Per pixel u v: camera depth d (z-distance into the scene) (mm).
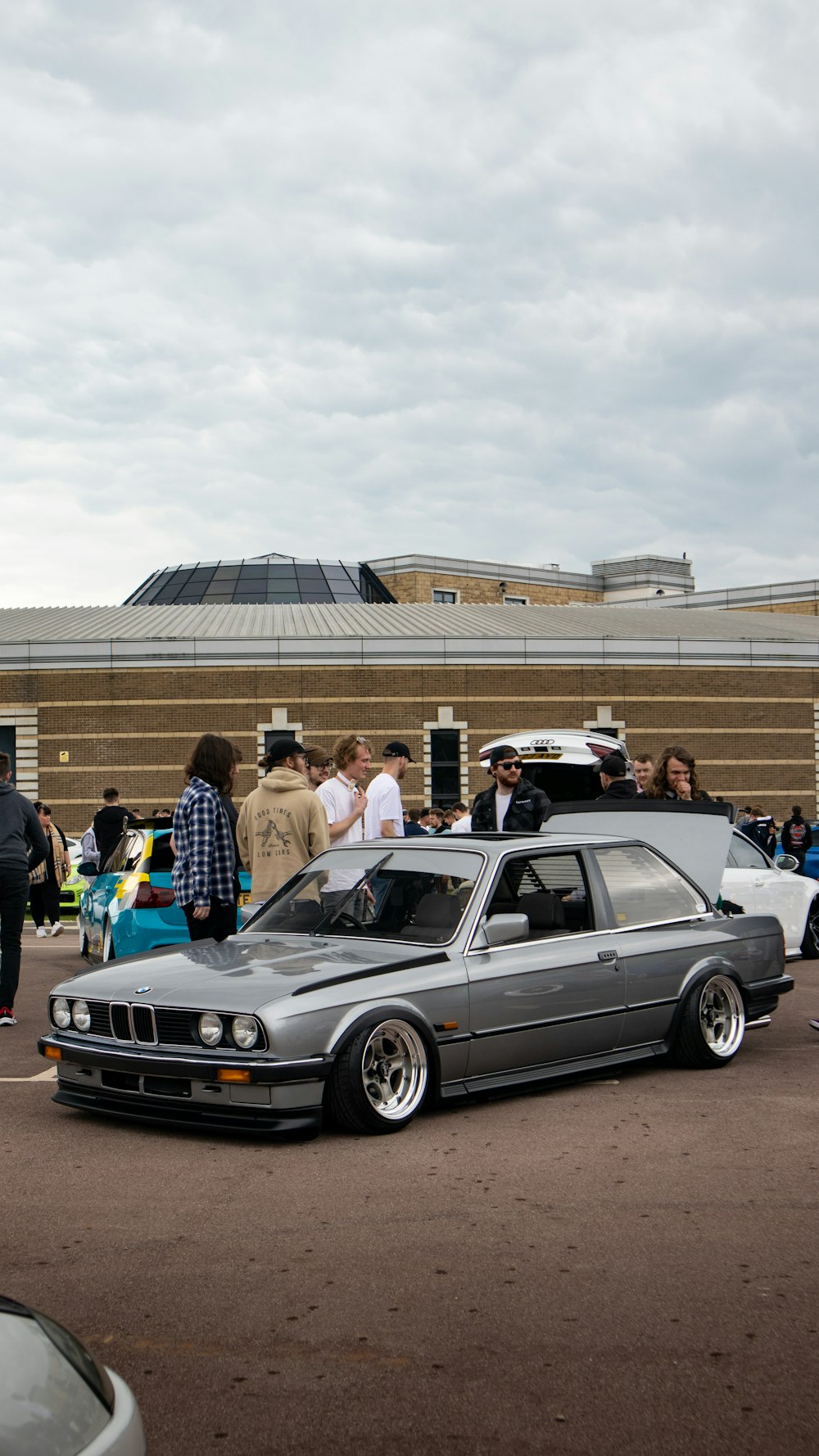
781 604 69312
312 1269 4551
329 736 32875
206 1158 6039
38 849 9828
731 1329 4023
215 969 6777
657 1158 5930
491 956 7023
